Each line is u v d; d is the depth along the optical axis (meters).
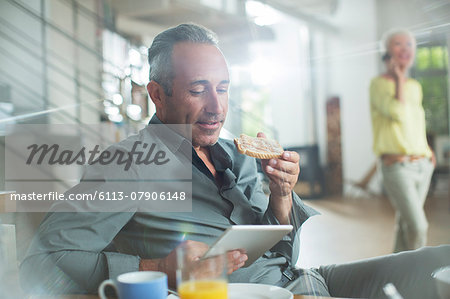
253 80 8.12
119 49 5.58
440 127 6.80
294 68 7.91
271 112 8.13
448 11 5.12
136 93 4.01
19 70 3.77
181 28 1.18
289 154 1.12
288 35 7.95
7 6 3.71
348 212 4.97
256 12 6.80
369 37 7.04
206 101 1.15
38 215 1.63
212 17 6.75
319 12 7.00
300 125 7.91
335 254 2.83
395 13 6.57
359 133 7.21
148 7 6.25
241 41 7.30
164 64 1.16
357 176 7.15
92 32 4.95
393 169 2.16
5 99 3.20
